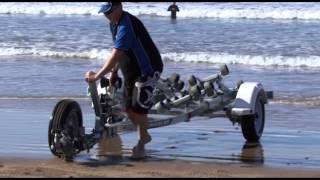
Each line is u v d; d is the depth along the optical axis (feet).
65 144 50.31
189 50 154.92
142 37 51.83
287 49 153.79
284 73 118.62
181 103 57.67
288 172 48.49
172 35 190.49
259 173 48.03
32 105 85.05
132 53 51.52
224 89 62.18
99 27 216.95
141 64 51.80
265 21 238.68
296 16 253.24
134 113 53.06
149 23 236.43
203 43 169.07
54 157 53.93
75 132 51.67
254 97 60.13
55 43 174.29
